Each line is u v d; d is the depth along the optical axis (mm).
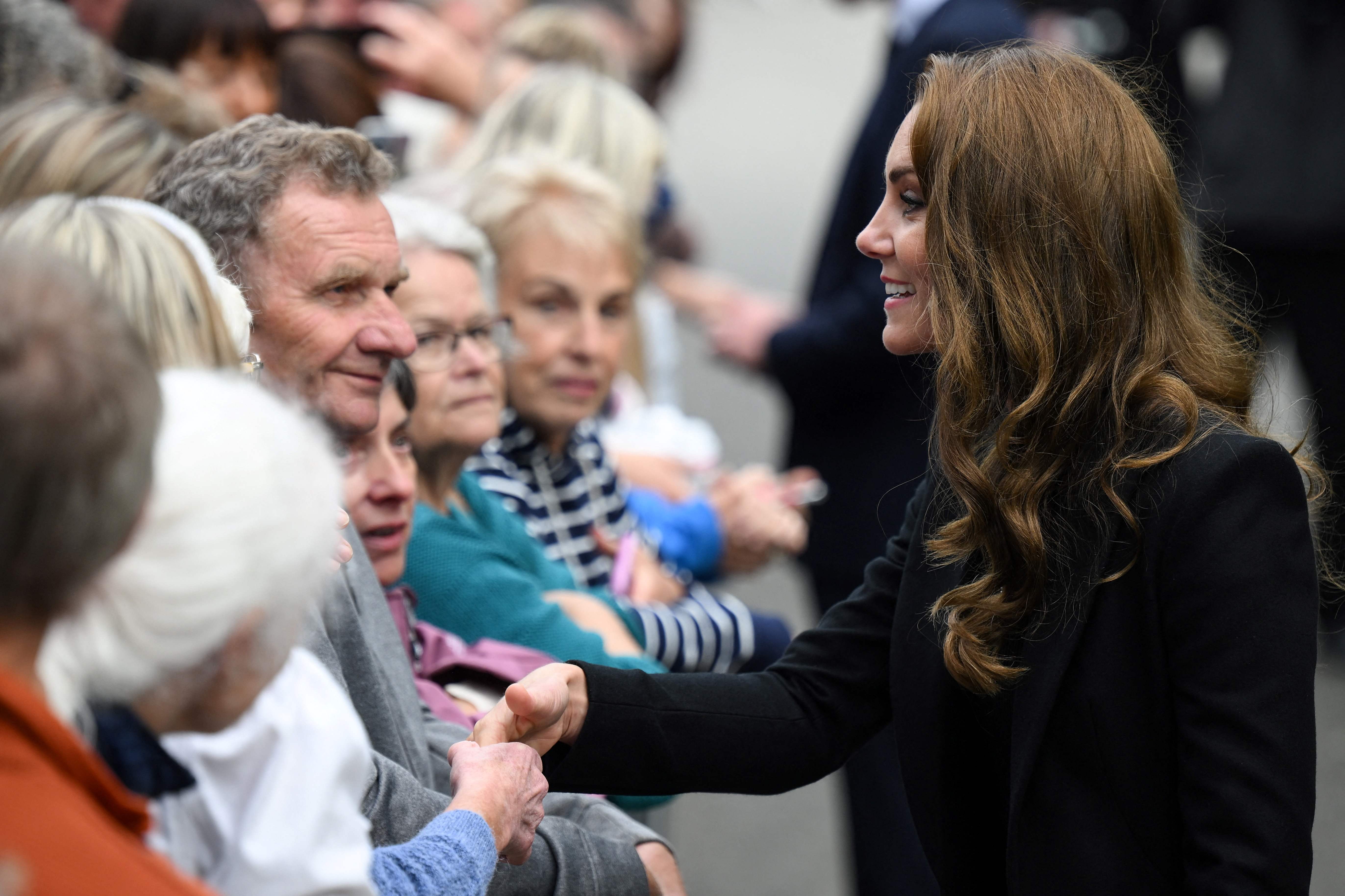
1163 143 5664
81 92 9711
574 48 15250
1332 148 17438
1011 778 5488
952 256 5594
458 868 4734
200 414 3672
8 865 3035
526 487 9938
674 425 13680
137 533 3424
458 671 7184
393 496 7039
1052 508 5523
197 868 4004
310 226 6266
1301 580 5172
